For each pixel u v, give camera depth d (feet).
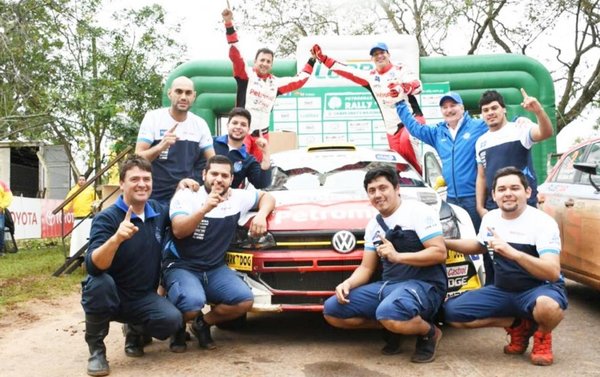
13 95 48.14
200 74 36.94
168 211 14.24
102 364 12.62
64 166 62.54
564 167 20.01
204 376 12.22
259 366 12.81
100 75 53.47
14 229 43.09
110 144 47.47
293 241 14.08
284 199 15.83
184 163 16.25
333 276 13.99
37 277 26.99
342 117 35.73
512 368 12.39
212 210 14.26
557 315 12.23
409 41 35.73
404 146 23.38
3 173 62.44
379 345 14.39
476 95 37.01
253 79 22.41
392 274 13.20
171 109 16.20
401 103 20.40
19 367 13.33
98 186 34.12
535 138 15.62
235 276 14.20
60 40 50.67
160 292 15.60
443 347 14.24
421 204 13.16
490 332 15.79
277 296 14.06
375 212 14.40
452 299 13.62
